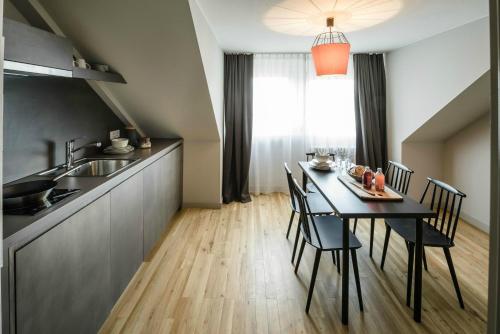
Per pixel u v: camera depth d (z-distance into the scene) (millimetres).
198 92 3328
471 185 3932
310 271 2762
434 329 2029
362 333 1999
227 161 4707
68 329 1557
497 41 570
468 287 2496
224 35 3641
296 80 4852
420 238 2082
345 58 2744
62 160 2492
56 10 2342
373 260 2947
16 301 1194
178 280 2594
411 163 4477
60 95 2469
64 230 1513
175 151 3951
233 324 2078
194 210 4379
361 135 4754
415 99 4109
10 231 1188
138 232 2609
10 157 1918
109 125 3381
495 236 582
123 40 2625
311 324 2086
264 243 3324
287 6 2670
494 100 583
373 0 2549
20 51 1493
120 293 2240
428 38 3828
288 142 5016
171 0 2240
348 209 2102
